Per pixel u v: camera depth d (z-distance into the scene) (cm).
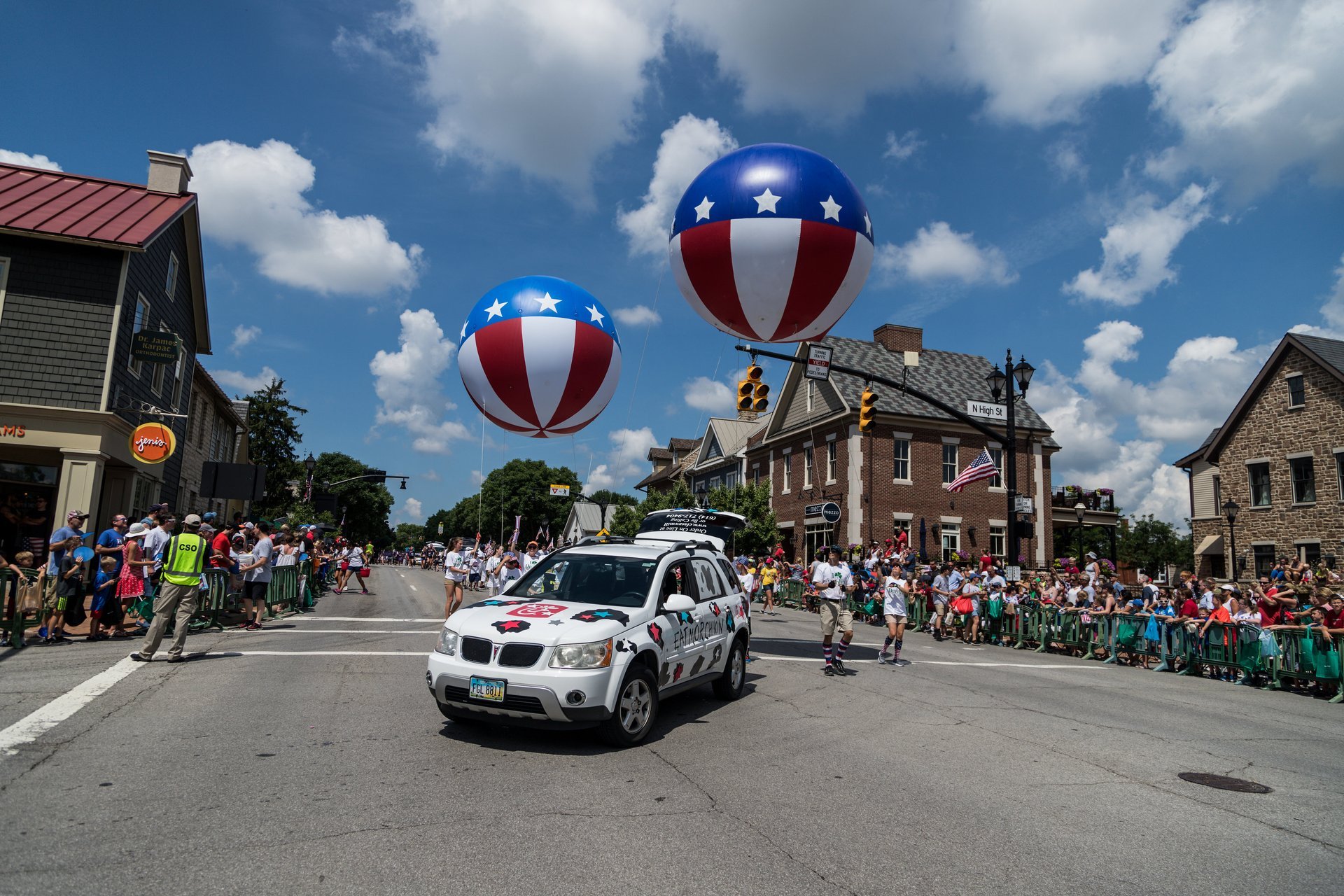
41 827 416
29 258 1636
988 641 1789
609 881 379
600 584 754
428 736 645
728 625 871
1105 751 704
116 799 463
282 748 590
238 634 1249
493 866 391
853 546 2911
